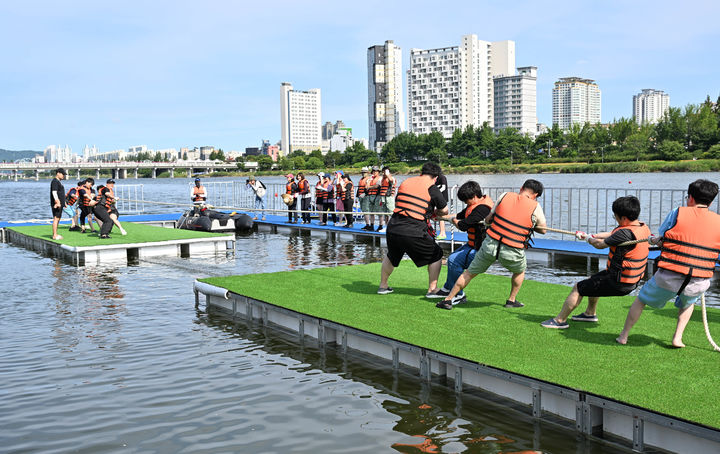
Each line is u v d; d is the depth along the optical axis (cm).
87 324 881
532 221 702
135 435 505
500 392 568
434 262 825
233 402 573
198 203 2288
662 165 10781
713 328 664
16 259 1620
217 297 979
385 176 1906
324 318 737
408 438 488
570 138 14612
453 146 15800
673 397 463
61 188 1709
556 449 462
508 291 876
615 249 598
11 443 493
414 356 648
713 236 539
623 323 688
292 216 2397
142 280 1263
